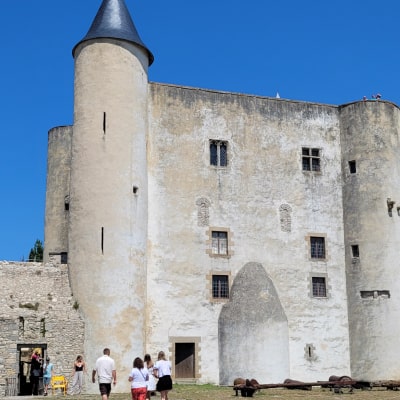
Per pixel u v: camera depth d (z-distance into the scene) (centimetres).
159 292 3011
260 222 3278
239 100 3394
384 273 3262
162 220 3095
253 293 3094
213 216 3197
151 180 3119
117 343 2688
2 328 2577
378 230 3316
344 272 3384
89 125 2912
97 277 2738
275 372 2995
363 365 3212
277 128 3434
